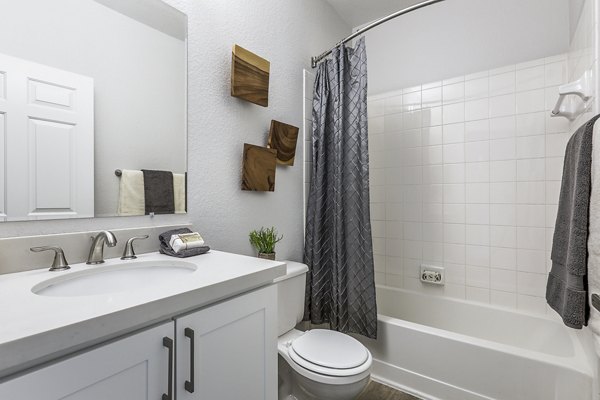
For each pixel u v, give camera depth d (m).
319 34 2.18
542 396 1.32
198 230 1.36
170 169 1.25
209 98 1.41
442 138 2.19
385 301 2.36
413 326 1.70
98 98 1.04
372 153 2.49
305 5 2.05
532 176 1.89
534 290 1.89
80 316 0.56
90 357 0.56
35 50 0.90
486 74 2.03
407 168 2.33
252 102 1.55
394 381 1.73
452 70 2.17
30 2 0.89
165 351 0.69
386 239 2.43
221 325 0.82
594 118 1.08
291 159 1.83
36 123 0.90
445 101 2.18
